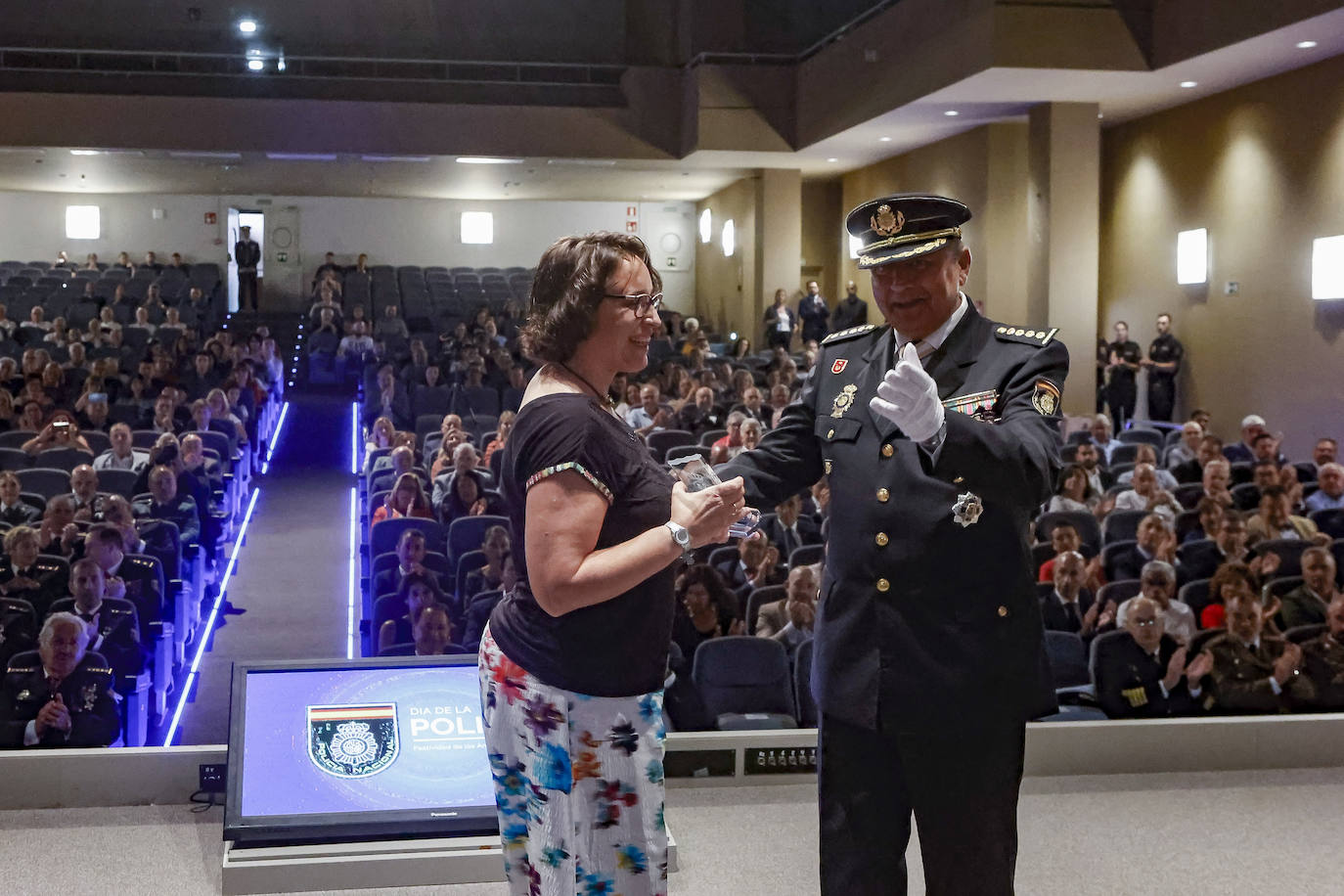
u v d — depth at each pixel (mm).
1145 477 7582
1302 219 10961
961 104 12219
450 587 6242
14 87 15047
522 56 18141
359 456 12578
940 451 1859
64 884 2904
